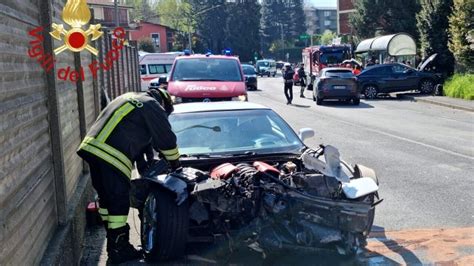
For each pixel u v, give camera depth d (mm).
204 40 90250
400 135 14164
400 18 41656
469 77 25781
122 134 5191
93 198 7789
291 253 5316
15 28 3963
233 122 6445
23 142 3912
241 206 4938
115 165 5141
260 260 5305
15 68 3867
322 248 5105
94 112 9586
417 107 22672
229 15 92125
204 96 11852
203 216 5184
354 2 46562
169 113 6098
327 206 4914
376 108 22516
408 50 33094
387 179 8836
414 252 5500
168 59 33875
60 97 5793
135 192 5586
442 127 15859
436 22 30344
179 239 5066
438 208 7086
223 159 5711
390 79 27453
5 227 3250
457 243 5738
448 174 9133
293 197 4887
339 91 24125
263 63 69188
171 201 5094
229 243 5090
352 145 12523
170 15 83750
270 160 5762
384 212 6949
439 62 30531
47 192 4746
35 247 4098
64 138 5949
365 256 5402
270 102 26828
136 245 6059
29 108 4207
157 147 5262
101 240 6266
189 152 5941
